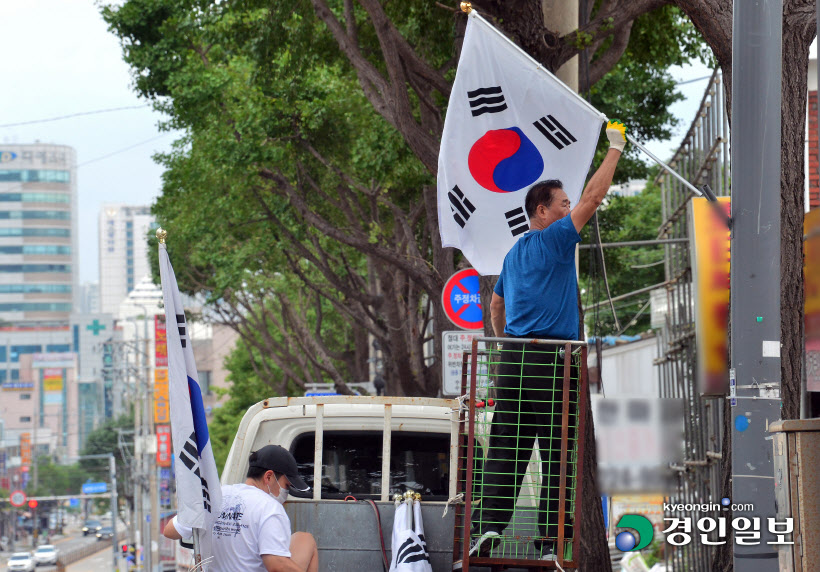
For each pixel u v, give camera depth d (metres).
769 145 10.07
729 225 10.28
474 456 10.70
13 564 136.38
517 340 9.48
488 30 12.42
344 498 13.17
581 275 43.06
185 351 10.32
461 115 12.50
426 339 42.84
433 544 10.92
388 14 27.27
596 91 35.94
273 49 26.59
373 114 33.84
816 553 8.29
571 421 10.05
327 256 47.44
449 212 12.53
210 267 65.62
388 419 11.54
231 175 37.69
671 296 29.06
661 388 33.09
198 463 10.24
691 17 14.31
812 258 19.66
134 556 98.81
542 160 12.37
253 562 10.52
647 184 64.81
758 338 9.96
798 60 13.48
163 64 40.03
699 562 19.91
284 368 66.69
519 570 9.88
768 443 9.85
